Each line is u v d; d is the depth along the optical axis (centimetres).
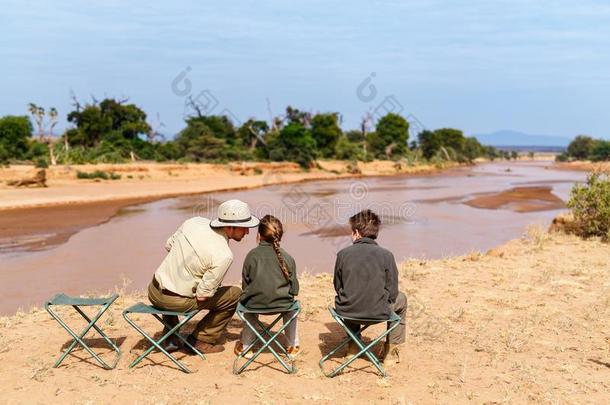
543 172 9169
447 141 12256
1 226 2089
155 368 484
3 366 489
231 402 421
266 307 482
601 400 434
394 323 479
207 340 522
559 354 537
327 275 939
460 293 780
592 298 750
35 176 3728
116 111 7756
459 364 508
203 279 471
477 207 3067
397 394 441
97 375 467
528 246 1227
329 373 477
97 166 4925
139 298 765
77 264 1330
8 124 5716
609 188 1334
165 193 3800
